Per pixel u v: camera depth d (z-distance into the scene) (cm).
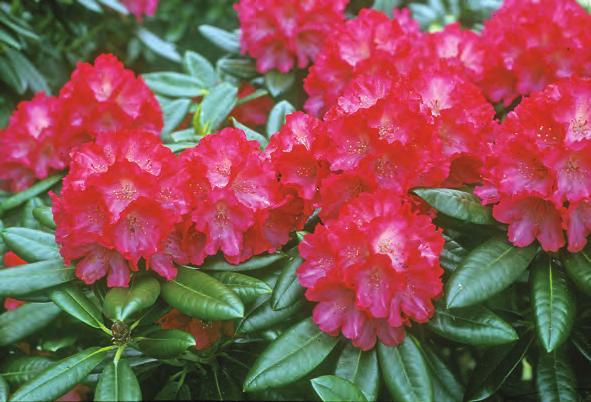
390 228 106
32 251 117
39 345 130
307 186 116
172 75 158
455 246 116
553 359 116
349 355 110
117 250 111
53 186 137
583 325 120
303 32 152
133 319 114
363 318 108
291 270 111
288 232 118
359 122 112
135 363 121
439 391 114
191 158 114
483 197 112
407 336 109
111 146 114
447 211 111
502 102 147
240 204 111
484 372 116
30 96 167
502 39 143
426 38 149
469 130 118
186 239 112
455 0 185
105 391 103
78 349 129
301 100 156
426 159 112
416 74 125
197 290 109
